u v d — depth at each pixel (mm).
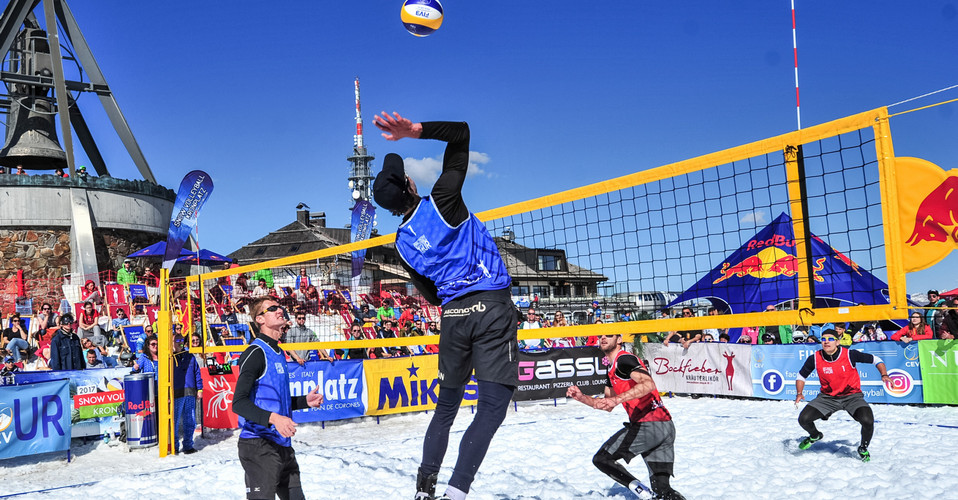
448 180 3064
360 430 10547
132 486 6867
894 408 10695
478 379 3098
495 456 7641
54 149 24172
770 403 11836
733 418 10109
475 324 3088
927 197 3285
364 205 18344
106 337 14477
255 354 3947
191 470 7434
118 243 23781
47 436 8336
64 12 25406
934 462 6402
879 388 11234
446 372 3225
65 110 23219
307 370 10859
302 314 13234
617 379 4848
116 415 9789
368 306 15680
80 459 8641
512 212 4992
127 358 12023
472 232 3164
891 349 11164
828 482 5777
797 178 3639
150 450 9133
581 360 12859
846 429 8672
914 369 10898
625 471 4855
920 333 11031
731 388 12688
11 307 19422
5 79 23031
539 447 8148
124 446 9344
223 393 10398
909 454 6883
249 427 3951
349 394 11164
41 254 22203
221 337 12328
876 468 6336
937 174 3266
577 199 4586
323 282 18734
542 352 12570
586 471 6699
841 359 6895
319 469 7152
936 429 8523
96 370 9711
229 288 18875
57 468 8164
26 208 22141
